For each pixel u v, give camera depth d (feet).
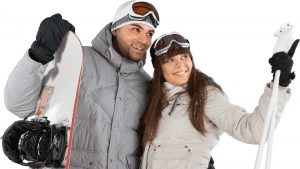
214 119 6.23
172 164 6.06
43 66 6.12
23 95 6.12
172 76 6.60
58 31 5.82
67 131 5.57
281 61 4.98
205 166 6.16
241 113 5.85
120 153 6.48
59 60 6.35
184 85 6.75
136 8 6.82
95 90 6.63
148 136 6.43
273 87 4.85
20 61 6.01
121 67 6.88
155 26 7.04
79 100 6.58
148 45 6.99
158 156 6.23
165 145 6.31
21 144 5.73
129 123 6.65
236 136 5.76
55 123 5.87
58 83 6.19
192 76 6.71
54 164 5.57
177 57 6.57
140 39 6.84
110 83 6.77
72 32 6.19
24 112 6.48
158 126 6.46
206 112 6.33
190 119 6.34
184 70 6.55
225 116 6.03
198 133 6.33
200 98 6.38
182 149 6.18
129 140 6.58
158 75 6.80
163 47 6.64
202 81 6.67
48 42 5.77
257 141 5.46
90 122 6.46
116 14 7.02
